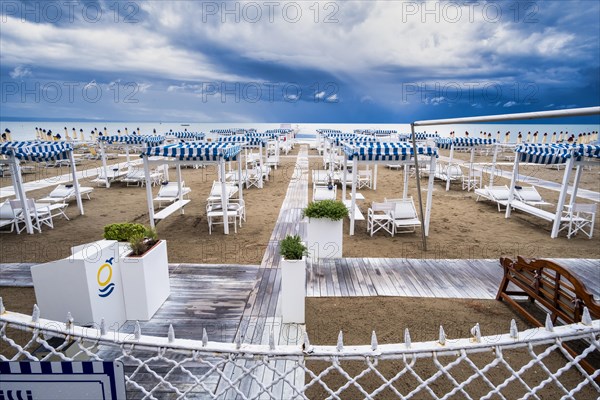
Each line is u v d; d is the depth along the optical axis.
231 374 3.53
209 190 14.13
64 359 2.08
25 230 8.96
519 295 5.30
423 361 3.76
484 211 10.95
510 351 3.96
